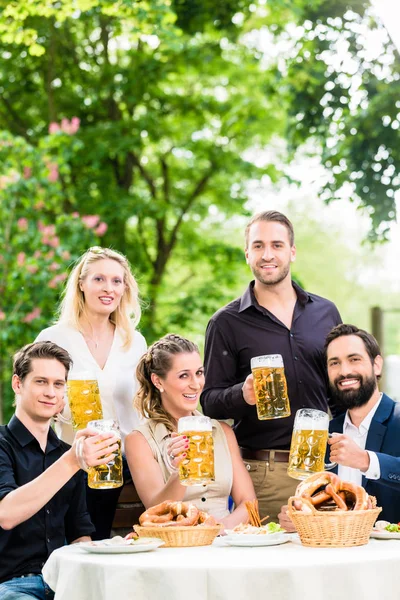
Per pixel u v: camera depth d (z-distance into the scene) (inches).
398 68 394.6
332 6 395.5
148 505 151.5
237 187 618.5
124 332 186.2
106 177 564.1
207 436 129.0
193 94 593.0
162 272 608.4
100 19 536.4
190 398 157.9
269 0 399.2
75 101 568.4
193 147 591.8
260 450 175.2
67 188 556.4
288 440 175.0
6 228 439.8
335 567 110.6
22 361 151.2
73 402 144.2
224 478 158.6
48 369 149.8
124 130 555.2
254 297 181.0
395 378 315.6
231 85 581.0
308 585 109.3
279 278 174.9
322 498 127.1
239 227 811.4
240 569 109.6
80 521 156.6
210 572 110.0
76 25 543.5
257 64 533.0
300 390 177.3
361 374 161.2
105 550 122.1
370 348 162.9
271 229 174.6
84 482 158.9
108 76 551.8
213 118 600.4
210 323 183.5
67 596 117.6
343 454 140.9
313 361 178.5
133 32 347.3
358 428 164.2
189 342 160.2
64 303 185.9
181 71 553.3
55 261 428.5
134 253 578.6
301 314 180.7
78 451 123.5
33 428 152.4
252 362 149.9
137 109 610.2
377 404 163.6
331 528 122.0
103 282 180.5
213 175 605.0
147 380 161.2
